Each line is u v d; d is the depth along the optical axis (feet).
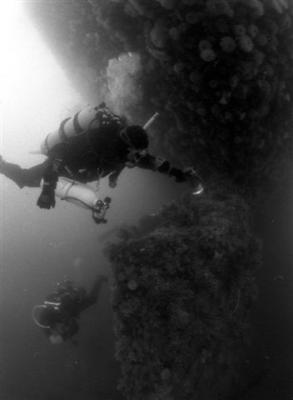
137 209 21.85
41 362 21.36
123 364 14.24
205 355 14.75
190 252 14.07
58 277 22.70
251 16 12.45
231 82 12.65
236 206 15.52
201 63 12.91
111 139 8.00
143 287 13.82
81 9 16.75
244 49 12.14
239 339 16.69
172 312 13.74
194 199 15.87
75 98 22.95
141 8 12.76
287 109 15.08
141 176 21.80
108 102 18.79
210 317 14.58
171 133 16.38
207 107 13.84
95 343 21.21
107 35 16.20
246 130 14.08
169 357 13.84
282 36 13.65
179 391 14.32
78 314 19.56
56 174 8.54
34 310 18.88
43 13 18.45
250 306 17.12
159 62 14.26
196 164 16.78
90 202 8.41
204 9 12.01
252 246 16.31
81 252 22.77
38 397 20.08
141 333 13.83
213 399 16.26
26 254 23.40
